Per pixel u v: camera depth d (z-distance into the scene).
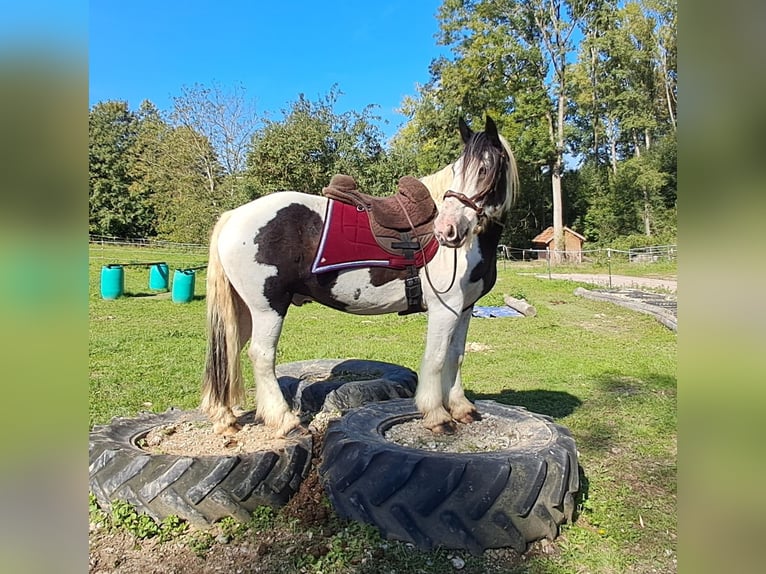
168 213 25.69
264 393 2.93
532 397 4.64
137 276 15.47
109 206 30.78
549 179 35.28
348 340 7.66
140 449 2.62
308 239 2.78
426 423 2.90
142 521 2.34
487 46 24.62
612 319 9.63
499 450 2.58
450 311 2.79
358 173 16.73
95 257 20.08
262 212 2.77
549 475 2.35
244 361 5.91
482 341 7.50
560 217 27.58
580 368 5.77
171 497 2.35
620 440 3.59
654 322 9.15
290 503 2.54
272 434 2.91
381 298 2.86
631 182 30.27
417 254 2.75
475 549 2.17
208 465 2.40
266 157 16.61
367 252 2.76
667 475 3.04
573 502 2.48
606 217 31.36
